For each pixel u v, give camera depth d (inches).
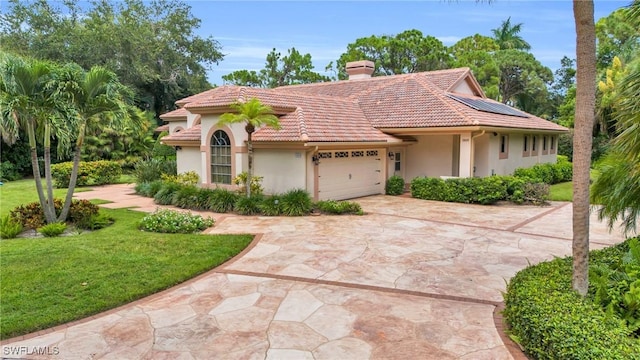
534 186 629.9
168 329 218.1
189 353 193.8
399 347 198.4
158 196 644.7
